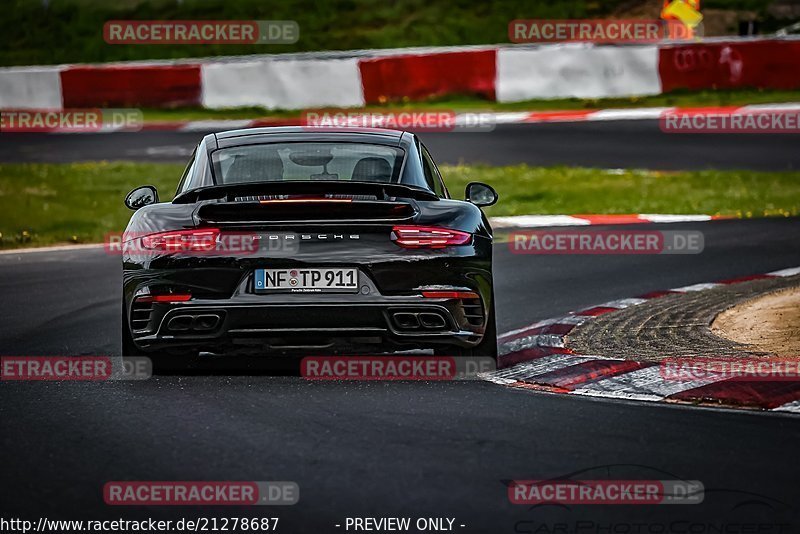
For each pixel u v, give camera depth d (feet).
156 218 74.18
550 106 339.57
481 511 47.88
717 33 429.38
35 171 246.27
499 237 159.53
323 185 74.74
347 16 469.57
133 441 59.06
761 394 68.64
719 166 240.32
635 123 304.71
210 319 72.43
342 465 54.34
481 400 68.59
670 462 54.75
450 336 73.46
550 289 117.50
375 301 72.13
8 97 365.61
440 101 351.05
